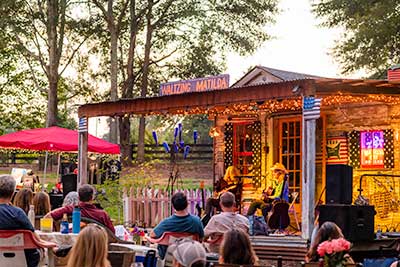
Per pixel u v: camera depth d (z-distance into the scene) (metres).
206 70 35.72
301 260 12.08
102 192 20.70
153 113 16.91
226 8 34.34
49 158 35.03
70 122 43.09
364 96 14.40
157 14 35.56
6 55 37.53
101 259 6.10
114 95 33.19
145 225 17.91
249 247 6.70
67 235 9.72
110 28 33.56
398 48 27.58
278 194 15.85
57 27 34.81
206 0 34.69
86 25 35.88
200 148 35.25
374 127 16.41
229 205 10.80
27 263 8.62
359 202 13.56
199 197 18.38
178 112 18.08
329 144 17.23
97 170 24.58
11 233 8.46
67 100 38.72
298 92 12.60
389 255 12.15
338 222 11.48
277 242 12.65
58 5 33.81
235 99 14.05
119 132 34.28
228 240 6.69
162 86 16.86
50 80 33.78
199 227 9.86
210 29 34.03
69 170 26.33
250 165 18.88
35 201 11.52
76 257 6.07
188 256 5.84
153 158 33.31
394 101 15.70
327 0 28.86
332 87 13.05
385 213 16.00
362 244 11.77
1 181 8.55
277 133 18.25
